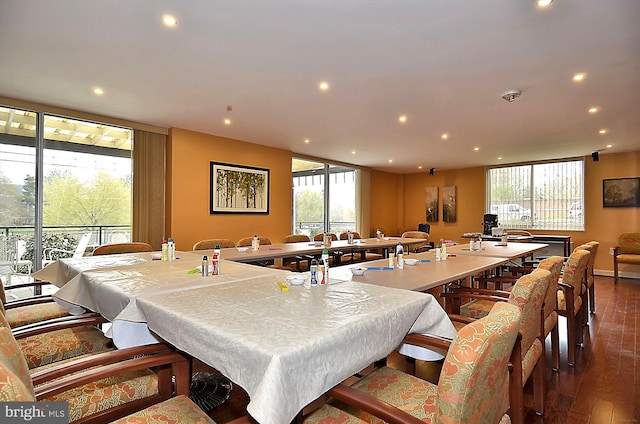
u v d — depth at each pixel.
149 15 2.13
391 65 2.81
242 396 2.14
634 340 3.16
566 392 2.25
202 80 3.13
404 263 2.84
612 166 6.56
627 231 6.41
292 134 5.16
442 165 8.06
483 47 2.51
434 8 2.04
